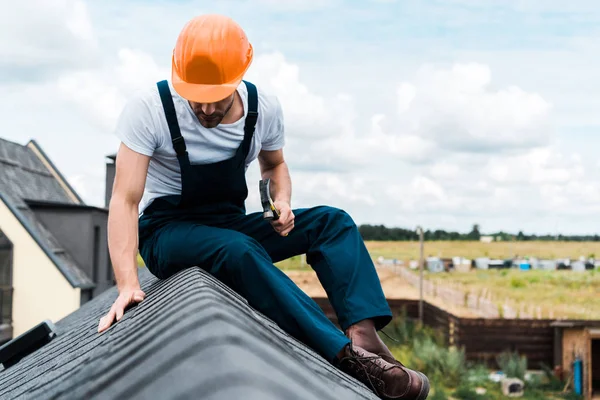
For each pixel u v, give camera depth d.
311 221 2.60
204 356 1.05
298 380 1.08
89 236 22.78
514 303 31.12
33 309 20.39
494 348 26.41
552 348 26.16
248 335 1.13
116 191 2.46
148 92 2.48
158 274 2.83
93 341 2.09
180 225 2.61
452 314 27.55
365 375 2.17
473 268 51.59
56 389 1.21
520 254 81.25
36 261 20.50
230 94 2.35
